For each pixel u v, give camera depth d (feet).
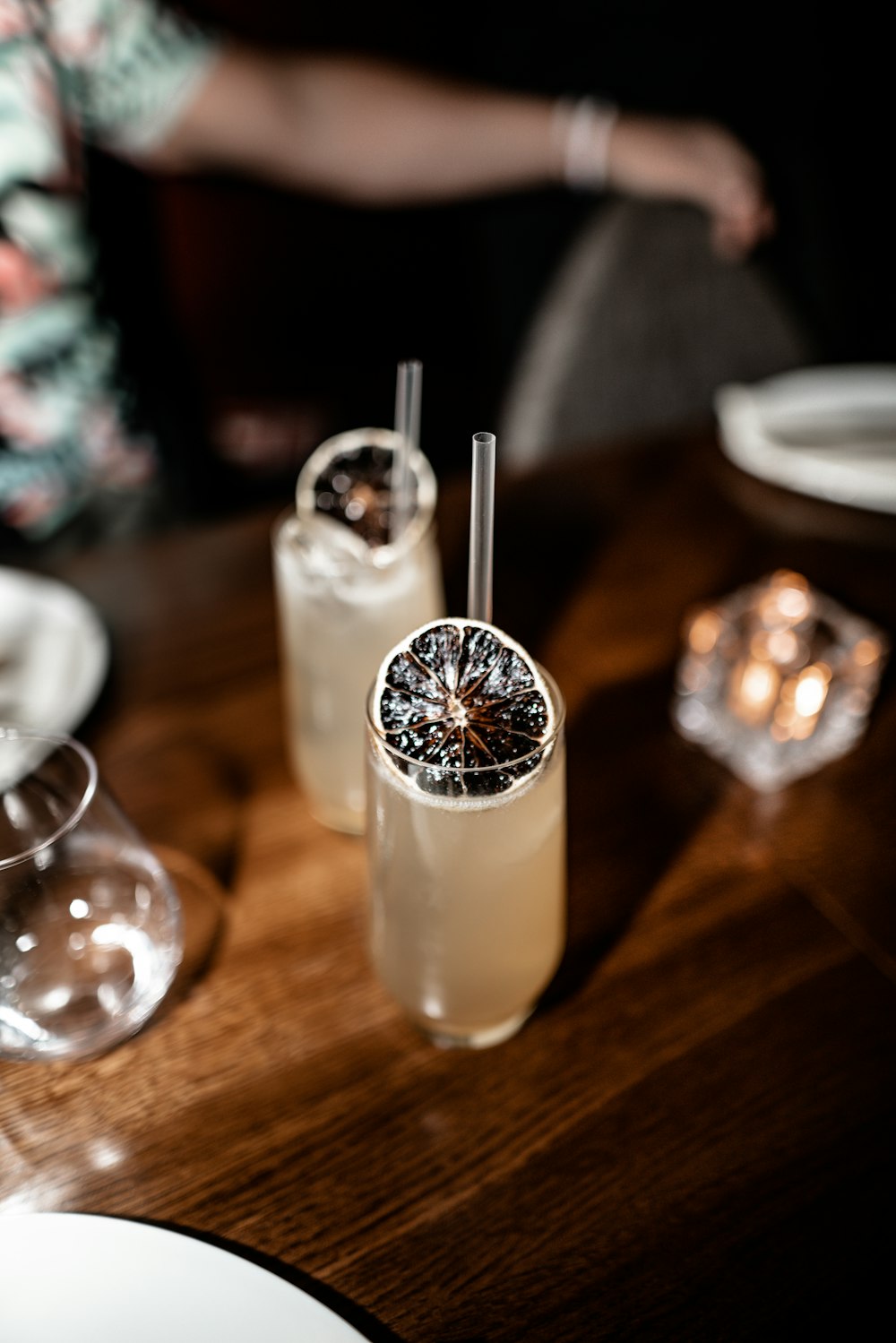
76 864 1.50
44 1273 1.36
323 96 3.33
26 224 2.90
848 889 1.80
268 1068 1.61
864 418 2.73
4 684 2.04
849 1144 1.53
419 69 3.49
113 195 3.22
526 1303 1.40
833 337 3.92
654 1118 1.56
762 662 2.11
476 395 6.51
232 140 3.29
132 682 2.12
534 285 5.89
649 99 5.77
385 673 1.41
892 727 2.04
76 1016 1.53
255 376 6.52
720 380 3.41
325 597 1.68
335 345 6.60
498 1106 1.57
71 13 2.86
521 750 1.42
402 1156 1.52
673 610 2.29
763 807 1.92
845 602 2.29
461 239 6.45
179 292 6.12
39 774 1.57
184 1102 1.57
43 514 3.27
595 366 3.22
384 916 1.53
